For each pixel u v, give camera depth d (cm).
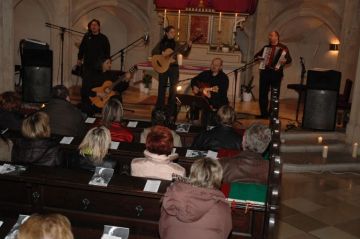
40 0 1109
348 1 1000
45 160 398
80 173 360
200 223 273
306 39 1230
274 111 550
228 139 488
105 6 1205
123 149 454
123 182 345
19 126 520
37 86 895
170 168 364
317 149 816
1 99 523
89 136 375
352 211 598
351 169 769
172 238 278
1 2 844
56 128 529
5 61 865
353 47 993
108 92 805
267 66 883
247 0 1118
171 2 1123
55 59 1141
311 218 568
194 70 992
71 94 1075
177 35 1168
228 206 285
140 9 1218
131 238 343
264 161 374
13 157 403
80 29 1213
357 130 819
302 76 912
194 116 795
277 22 1180
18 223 299
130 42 1281
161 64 816
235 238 343
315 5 1134
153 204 340
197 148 477
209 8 1134
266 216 304
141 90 1120
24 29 1142
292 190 661
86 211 353
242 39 1246
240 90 1136
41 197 356
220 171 285
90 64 878
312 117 848
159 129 370
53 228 193
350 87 897
